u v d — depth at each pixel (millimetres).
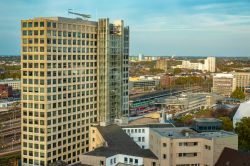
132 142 187500
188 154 150250
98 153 162500
